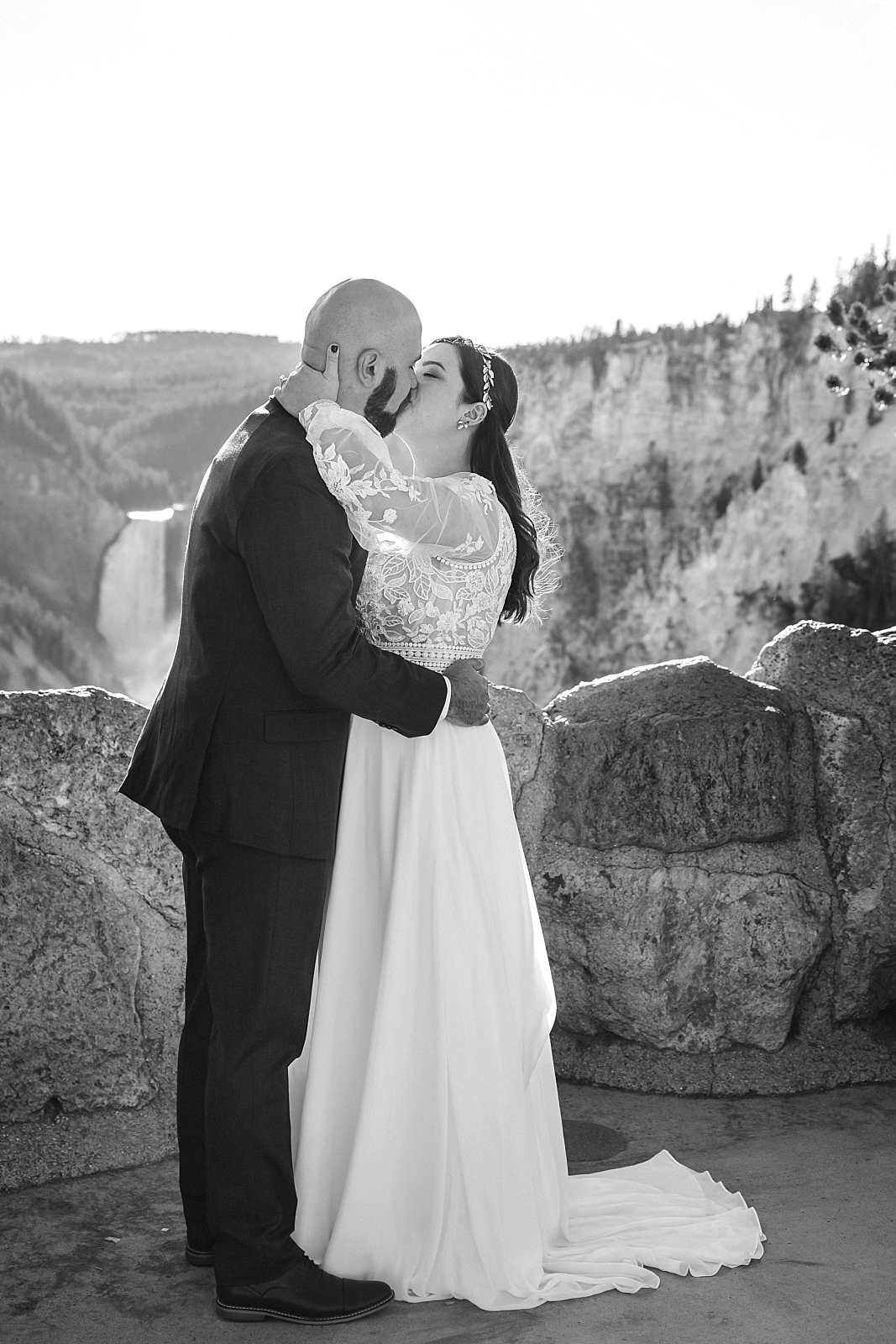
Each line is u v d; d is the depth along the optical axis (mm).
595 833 3221
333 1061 2160
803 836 3252
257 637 2018
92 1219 2387
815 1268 2182
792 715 3312
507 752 3242
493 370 2336
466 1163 2115
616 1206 2400
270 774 2018
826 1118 2891
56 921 2666
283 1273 2025
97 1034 2688
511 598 2430
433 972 2139
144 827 2789
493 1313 2057
